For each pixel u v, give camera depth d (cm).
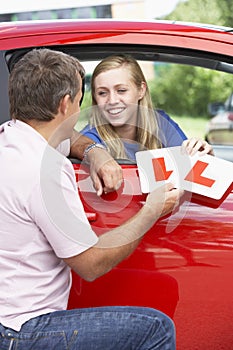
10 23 320
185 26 314
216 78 1731
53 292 253
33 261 247
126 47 308
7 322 246
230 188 300
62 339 247
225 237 295
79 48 306
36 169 244
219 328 300
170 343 255
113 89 307
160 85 1748
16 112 254
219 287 296
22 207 243
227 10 1717
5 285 247
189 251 294
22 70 250
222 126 1142
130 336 253
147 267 295
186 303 296
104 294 295
